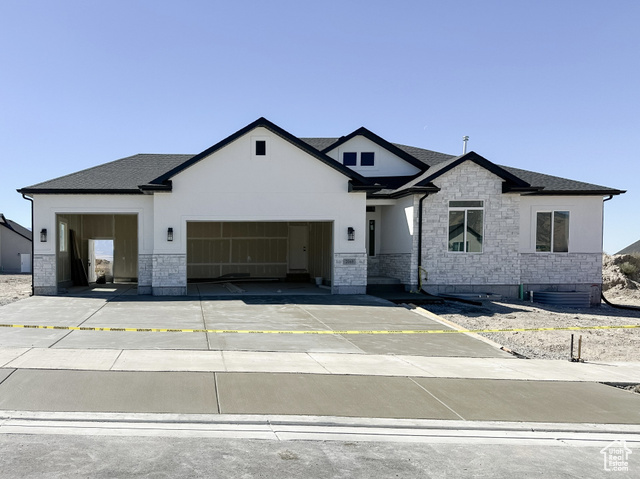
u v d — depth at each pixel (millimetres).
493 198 17969
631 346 11586
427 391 7297
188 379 7289
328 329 11688
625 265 32719
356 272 17562
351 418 6129
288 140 17031
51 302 15023
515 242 18094
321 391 7062
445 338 11211
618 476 4840
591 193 18953
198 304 14883
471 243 17969
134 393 6605
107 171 19156
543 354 10273
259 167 17047
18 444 5035
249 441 5363
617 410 6820
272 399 6645
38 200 16984
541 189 17812
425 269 17766
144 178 18422
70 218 20094
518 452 5395
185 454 4957
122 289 19172
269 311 13883
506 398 7148
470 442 5625
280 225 23406
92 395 6461
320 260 20906
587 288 19297
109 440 5223
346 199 17453
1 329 10531
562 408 6828
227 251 23125
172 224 16797
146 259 17281
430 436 5754
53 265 17078
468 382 7852
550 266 19188
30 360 7914
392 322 12781
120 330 10672
